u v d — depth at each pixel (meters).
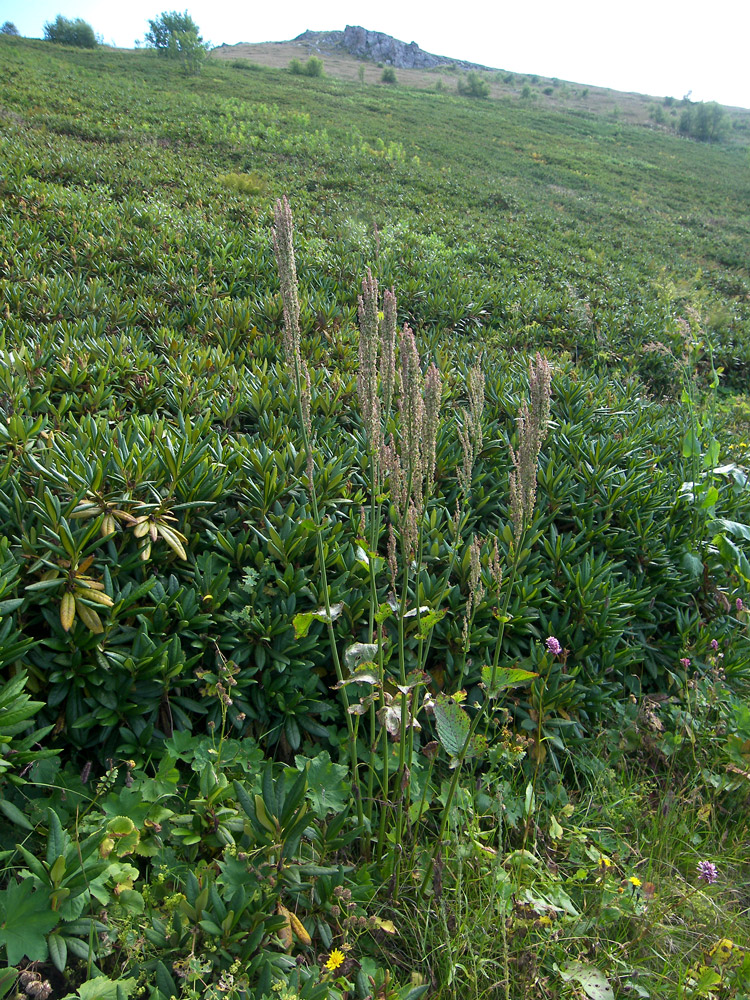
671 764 2.89
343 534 3.24
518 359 6.54
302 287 7.29
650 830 2.59
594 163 32.56
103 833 1.77
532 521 3.64
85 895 1.68
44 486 2.68
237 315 6.04
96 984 1.53
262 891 1.83
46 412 3.73
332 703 2.70
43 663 2.25
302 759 2.28
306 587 2.80
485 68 101.06
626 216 21.62
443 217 14.03
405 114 35.78
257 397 4.32
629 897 2.20
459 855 2.12
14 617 2.29
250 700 2.61
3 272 6.25
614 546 3.94
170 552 2.78
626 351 8.34
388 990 1.82
